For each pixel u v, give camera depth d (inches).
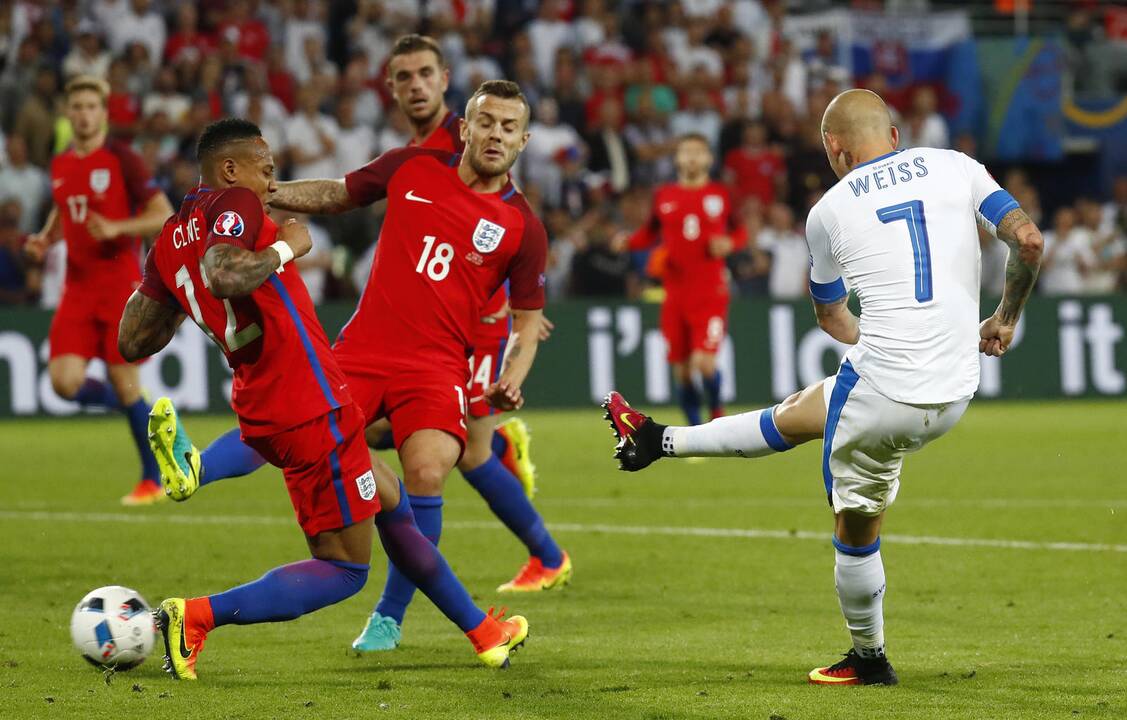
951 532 1195.3
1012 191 2903.5
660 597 919.7
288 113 2618.1
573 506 1370.6
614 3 2977.4
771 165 2763.3
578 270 2554.1
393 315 786.8
